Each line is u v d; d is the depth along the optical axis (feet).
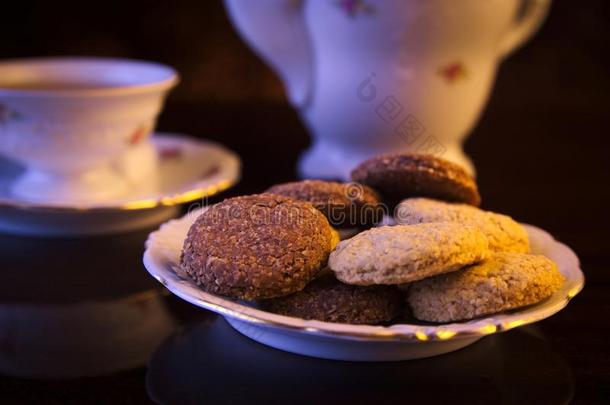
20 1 2.80
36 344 1.37
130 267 1.64
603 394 1.26
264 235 1.35
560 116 2.97
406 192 1.58
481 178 2.21
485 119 2.93
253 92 3.05
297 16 1.98
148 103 1.88
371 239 1.31
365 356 1.30
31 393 1.25
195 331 1.42
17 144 1.82
